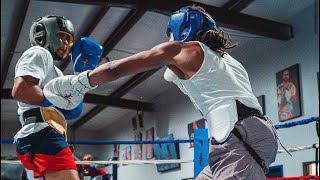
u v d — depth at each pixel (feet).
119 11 20.49
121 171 38.29
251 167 4.14
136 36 22.86
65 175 5.42
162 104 30.66
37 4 18.31
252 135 4.22
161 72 26.07
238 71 4.72
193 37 4.72
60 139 5.58
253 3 17.53
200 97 4.46
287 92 18.38
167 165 30.32
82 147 43.11
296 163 18.19
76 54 6.25
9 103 30.25
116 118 40.01
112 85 30.73
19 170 13.91
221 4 19.15
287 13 14.60
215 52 4.62
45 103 4.87
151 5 18.25
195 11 4.78
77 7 19.48
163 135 30.45
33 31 6.15
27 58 5.48
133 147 36.40
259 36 19.60
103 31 23.07
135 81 28.55
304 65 17.42
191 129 26.40
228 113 4.26
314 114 16.92
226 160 4.18
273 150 4.38
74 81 4.58
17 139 5.67
